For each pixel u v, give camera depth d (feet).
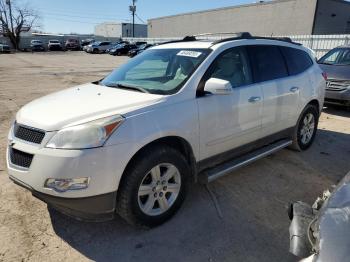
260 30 132.16
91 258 9.22
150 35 202.80
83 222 10.82
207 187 13.26
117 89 11.93
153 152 9.86
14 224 10.62
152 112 9.92
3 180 13.56
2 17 186.19
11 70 65.36
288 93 15.07
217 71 12.00
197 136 11.16
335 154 17.37
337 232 6.14
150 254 9.41
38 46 170.09
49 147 8.95
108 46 155.43
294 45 16.63
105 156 8.88
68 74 58.80
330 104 27.63
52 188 8.89
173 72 12.10
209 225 10.77
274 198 12.61
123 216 9.86
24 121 9.95
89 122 9.07
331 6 114.93
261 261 9.21
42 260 9.07
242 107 12.63
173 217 11.10
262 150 14.51
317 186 13.70
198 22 162.91
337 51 30.58
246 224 10.87
